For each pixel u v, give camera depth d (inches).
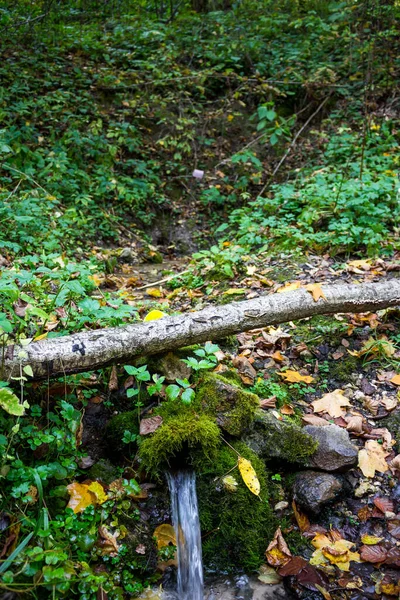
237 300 164.2
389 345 139.9
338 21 372.5
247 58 351.6
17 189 226.8
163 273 203.2
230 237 242.7
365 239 189.5
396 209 208.5
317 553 101.5
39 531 88.0
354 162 257.6
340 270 177.5
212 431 107.2
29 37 328.2
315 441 112.0
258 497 107.1
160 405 112.2
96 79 313.0
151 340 113.6
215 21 388.8
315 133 297.6
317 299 133.8
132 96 316.2
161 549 100.0
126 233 251.0
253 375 131.7
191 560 102.5
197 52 356.8
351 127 303.0
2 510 92.4
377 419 124.3
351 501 109.8
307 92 327.9
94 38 363.6
